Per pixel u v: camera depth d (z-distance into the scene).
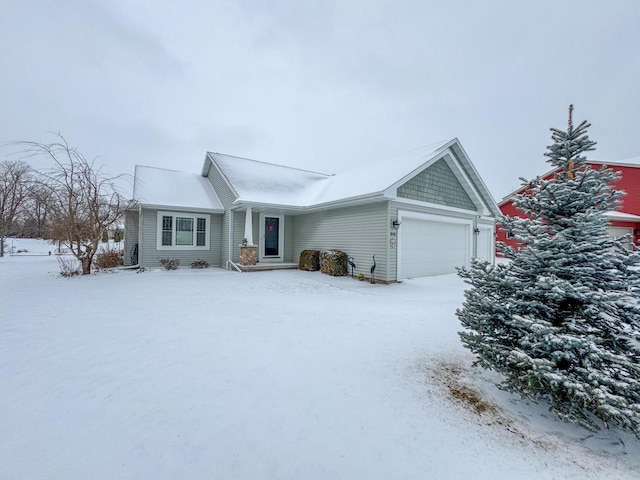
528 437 2.21
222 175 12.77
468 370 3.25
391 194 8.82
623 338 2.53
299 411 2.45
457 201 11.88
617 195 2.83
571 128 3.17
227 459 1.92
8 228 18.70
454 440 2.14
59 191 9.80
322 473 1.82
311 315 5.33
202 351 3.64
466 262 12.41
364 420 2.35
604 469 1.93
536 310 2.73
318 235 12.23
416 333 4.41
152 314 5.24
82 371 3.09
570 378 2.27
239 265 11.76
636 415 2.01
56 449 1.96
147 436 2.12
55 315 5.09
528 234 2.89
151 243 12.02
